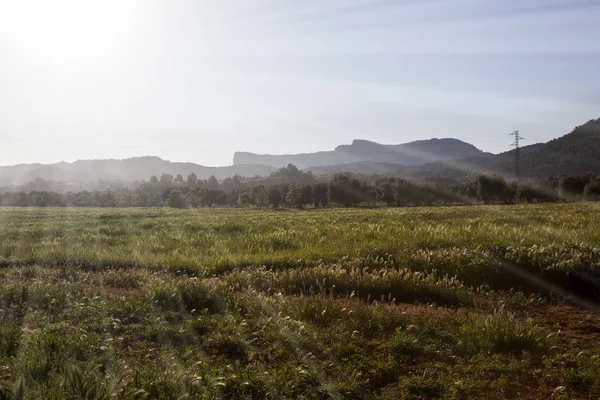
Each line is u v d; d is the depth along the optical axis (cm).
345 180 10238
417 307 850
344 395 493
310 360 565
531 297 945
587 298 963
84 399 421
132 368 529
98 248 1778
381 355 604
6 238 2353
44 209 7094
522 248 1223
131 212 5544
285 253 1455
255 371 537
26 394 426
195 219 3812
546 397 492
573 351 614
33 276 1259
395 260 1223
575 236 1464
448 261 1156
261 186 9406
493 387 510
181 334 686
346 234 1883
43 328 681
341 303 826
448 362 583
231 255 1450
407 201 9394
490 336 636
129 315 784
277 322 693
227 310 802
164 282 990
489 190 8819
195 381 469
